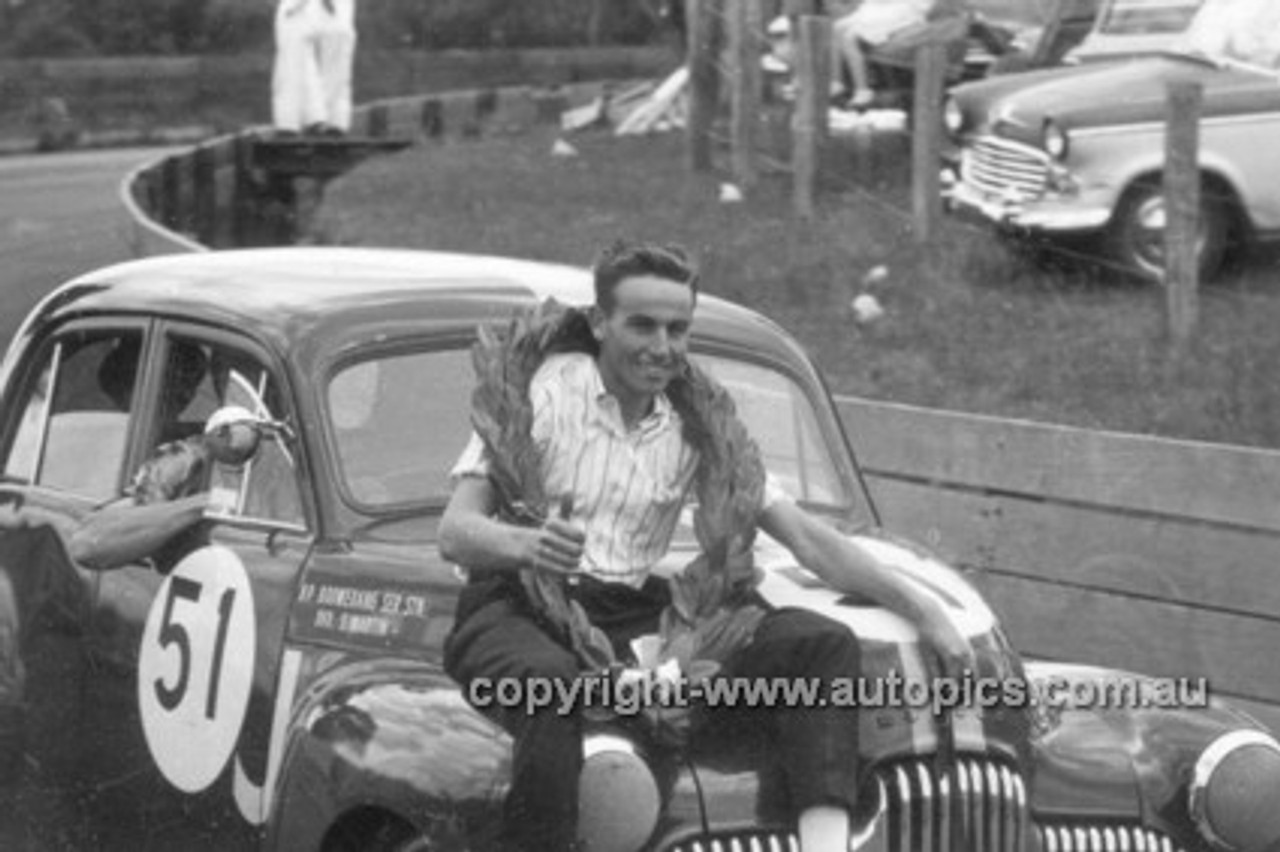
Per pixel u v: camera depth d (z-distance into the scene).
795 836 8.94
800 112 27.08
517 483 9.10
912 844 9.08
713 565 9.11
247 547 10.37
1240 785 9.91
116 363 11.47
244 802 10.16
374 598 9.78
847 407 16.55
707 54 32.78
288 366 10.41
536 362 9.31
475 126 53.41
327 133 44.38
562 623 8.89
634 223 29.14
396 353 10.55
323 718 9.39
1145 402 18.45
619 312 9.11
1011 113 23.64
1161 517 14.77
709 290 23.64
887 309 22.28
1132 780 9.94
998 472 15.64
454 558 9.00
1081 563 15.18
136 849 10.87
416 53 71.56
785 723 8.91
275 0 73.25
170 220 38.53
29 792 11.45
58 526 11.39
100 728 10.99
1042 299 22.20
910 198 27.75
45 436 11.80
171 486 10.77
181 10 72.56
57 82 65.00
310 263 11.52
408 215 33.72
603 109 46.84
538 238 29.38
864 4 33.91
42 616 11.34
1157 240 22.70
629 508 9.25
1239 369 18.94
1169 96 19.50
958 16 33.12
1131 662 14.95
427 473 10.30
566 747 8.59
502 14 76.81
